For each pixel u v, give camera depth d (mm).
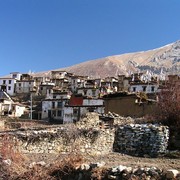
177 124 25000
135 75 115125
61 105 80312
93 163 15695
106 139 23922
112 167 15016
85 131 23078
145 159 21188
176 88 28125
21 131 23031
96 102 67812
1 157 18094
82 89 94125
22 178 16375
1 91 103938
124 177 14180
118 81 106938
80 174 15508
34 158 20094
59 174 16109
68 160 16703
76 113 66688
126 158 21344
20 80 115625
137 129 23922
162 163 19234
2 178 16812
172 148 23312
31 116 81438
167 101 26750
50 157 20516
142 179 13828
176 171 13688
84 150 22766
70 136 22641
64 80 116375
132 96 37938
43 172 16312
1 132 23391
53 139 22312
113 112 38906
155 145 22891
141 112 36156
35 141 21969
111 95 40000
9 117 76625
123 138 24250
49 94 91188
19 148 21344
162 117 26469
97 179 14711
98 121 27922
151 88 81938
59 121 76938
